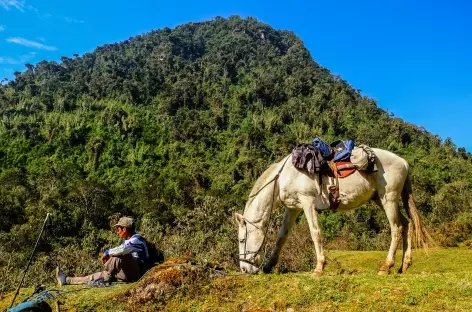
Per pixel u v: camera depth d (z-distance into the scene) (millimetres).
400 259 17078
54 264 13203
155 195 55000
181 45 137750
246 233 6242
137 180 71375
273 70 116938
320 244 5680
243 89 103688
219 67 114875
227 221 16547
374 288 4969
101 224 39469
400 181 5891
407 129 83188
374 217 40250
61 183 49875
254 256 6113
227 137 87438
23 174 60688
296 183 5852
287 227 6242
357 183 5734
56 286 6086
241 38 140625
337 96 101938
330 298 4848
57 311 5098
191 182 67125
